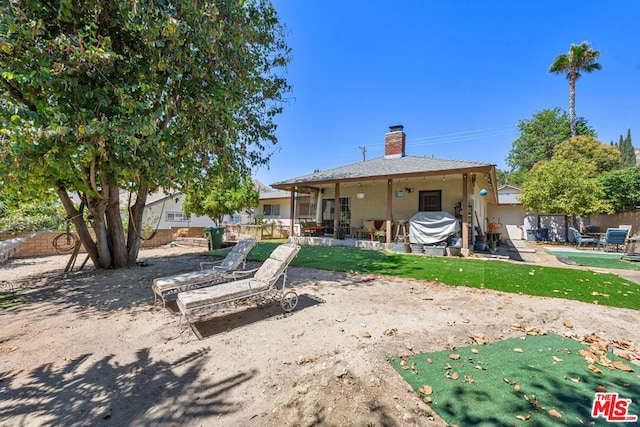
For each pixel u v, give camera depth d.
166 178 5.92
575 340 3.42
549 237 18.36
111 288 5.75
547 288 5.44
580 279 6.05
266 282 4.37
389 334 3.52
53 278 6.61
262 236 17.28
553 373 2.71
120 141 4.80
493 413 2.16
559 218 18.27
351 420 2.10
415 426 2.04
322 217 15.22
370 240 12.20
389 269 7.17
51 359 3.02
